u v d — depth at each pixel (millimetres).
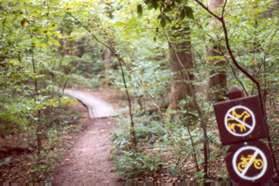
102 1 5367
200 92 5434
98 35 6113
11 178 6223
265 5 3814
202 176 4211
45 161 6613
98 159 6855
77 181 5773
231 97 2135
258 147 2037
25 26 4484
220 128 2102
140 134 7164
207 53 4441
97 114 11883
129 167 5555
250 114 2041
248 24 3793
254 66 4172
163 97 7691
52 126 9422
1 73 5254
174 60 5742
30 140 8320
